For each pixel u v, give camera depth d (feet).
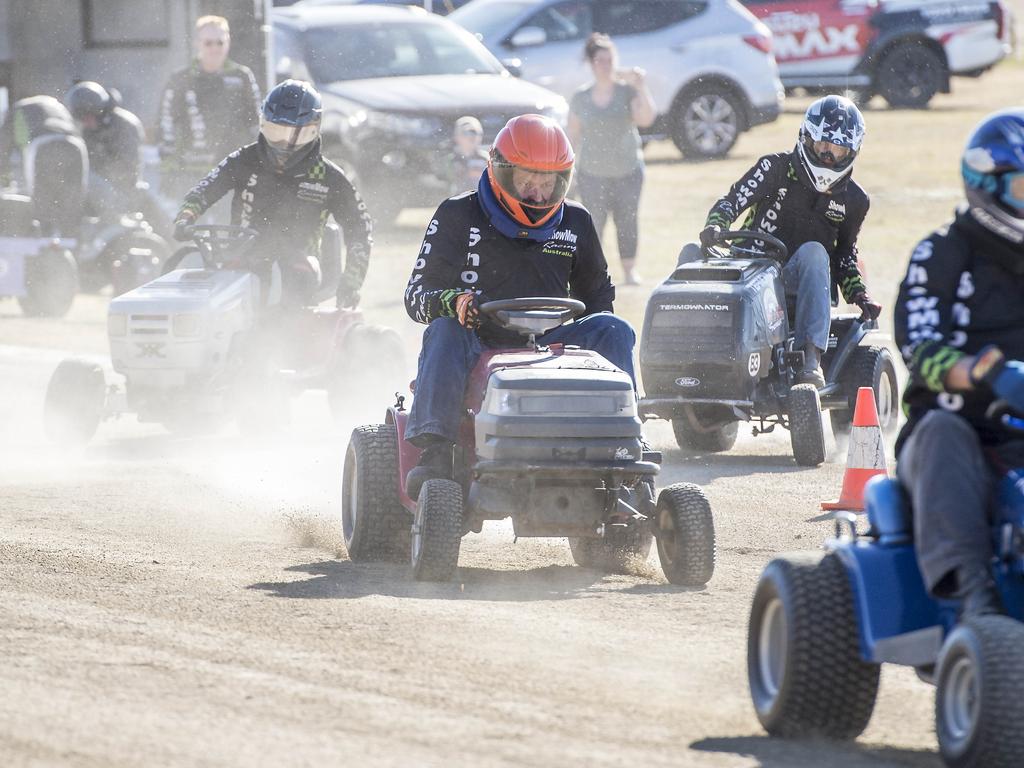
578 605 84.28
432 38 292.20
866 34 408.67
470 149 230.68
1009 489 56.54
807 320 138.82
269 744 58.39
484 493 88.17
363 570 93.76
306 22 285.84
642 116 236.63
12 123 241.35
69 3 279.49
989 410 57.93
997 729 52.21
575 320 96.32
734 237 139.74
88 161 236.63
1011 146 57.88
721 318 137.18
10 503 115.44
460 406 90.53
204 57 220.43
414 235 286.66
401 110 271.69
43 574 90.12
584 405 87.15
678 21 347.77
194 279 144.66
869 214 290.56
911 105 413.80
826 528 109.29
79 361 144.36
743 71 350.23
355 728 60.70
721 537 105.91
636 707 65.21
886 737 62.39
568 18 336.29
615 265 259.60
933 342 57.88
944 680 55.83
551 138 92.02
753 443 154.30
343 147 274.16
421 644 74.49
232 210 147.74
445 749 58.23
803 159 140.26
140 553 97.86
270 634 76.23
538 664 71.41
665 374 139.33
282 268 147.23
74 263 228.84
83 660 70.49
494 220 93.45
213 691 65.67
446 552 88.53
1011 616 56.54
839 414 146.92
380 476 95.71
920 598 59.06
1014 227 58.39
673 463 140.87
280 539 104.73
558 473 86.48
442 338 90.89
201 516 112.68
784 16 409.28
